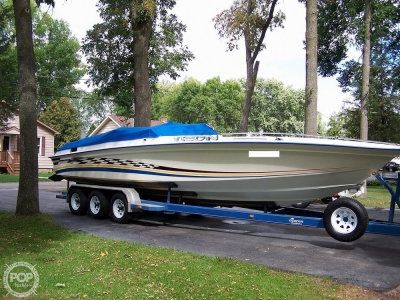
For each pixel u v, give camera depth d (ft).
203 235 27.22
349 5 56.39
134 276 17.31
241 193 26.84
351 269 18.97
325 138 23.22
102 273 17.71
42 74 142.00
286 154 23.44
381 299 15.03
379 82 80.94
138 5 44.50
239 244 24.36
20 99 32.04
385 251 22.75
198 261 19.56
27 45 31.68
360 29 54.34
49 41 149.07
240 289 15.76
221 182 26.53
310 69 41.27
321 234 27.81
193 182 27.76
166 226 30.81
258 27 49.60
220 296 15.02
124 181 31.35
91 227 29.96
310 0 41.24
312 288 16.05
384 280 17.26
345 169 22.82
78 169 35.37
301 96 141.38
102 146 32.45
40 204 44.04
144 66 46.01
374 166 22.11
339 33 61.41
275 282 16.60
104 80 57.06
